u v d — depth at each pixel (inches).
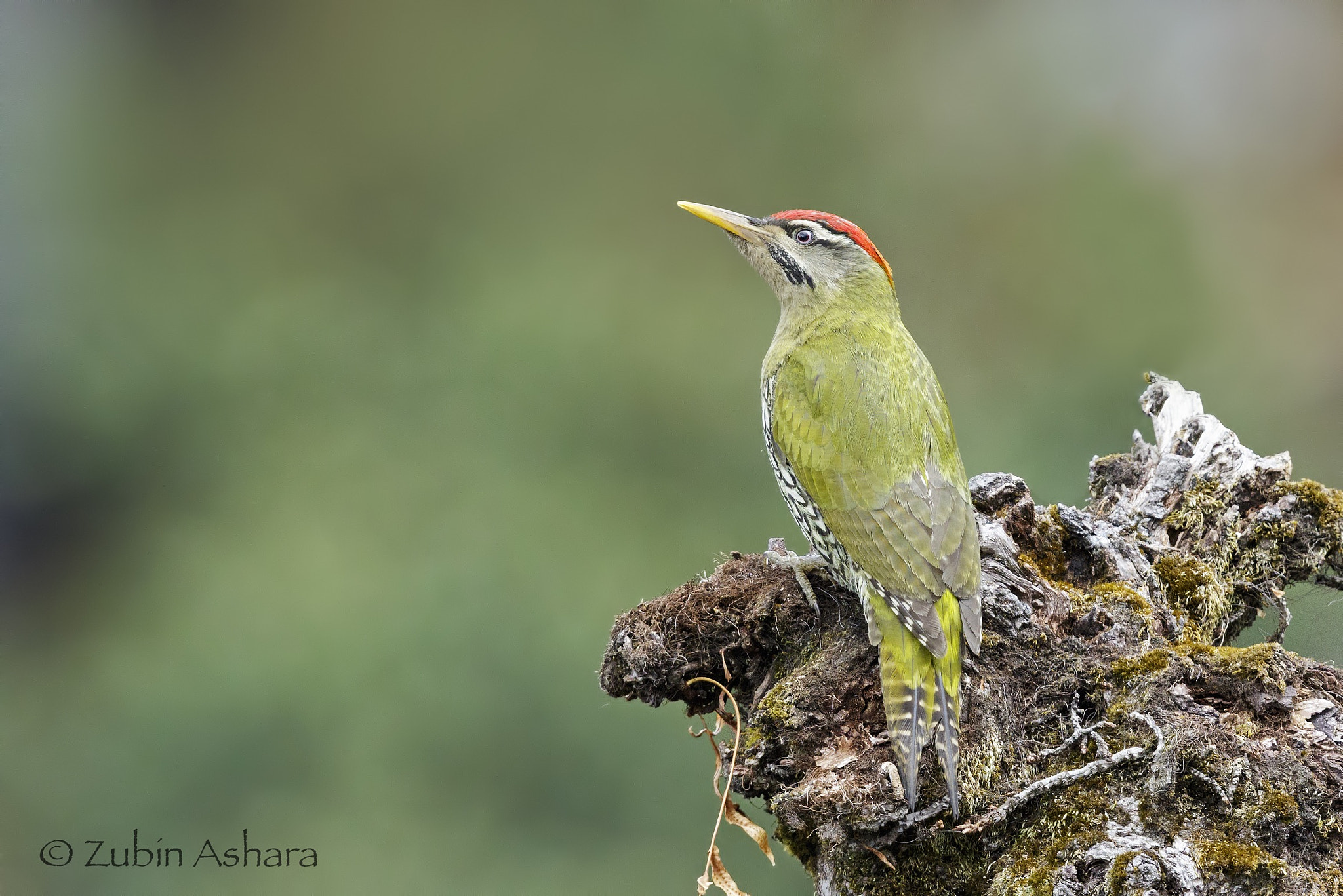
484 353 680.4
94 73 804.6
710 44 757.3
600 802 508.1
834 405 295.6
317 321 701.9
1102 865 223.3
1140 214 701.3
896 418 290.0
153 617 598.5
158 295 724.0
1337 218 705.0
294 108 797.2
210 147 802.8
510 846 502.9
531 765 519.8
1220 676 255.1
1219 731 244.7
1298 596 337.7
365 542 605.6
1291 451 584.4
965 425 595.5
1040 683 253.6
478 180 776.9
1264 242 703.1
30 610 647.8
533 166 771.4
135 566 642.8
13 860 517.3
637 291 717.9
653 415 664.4
